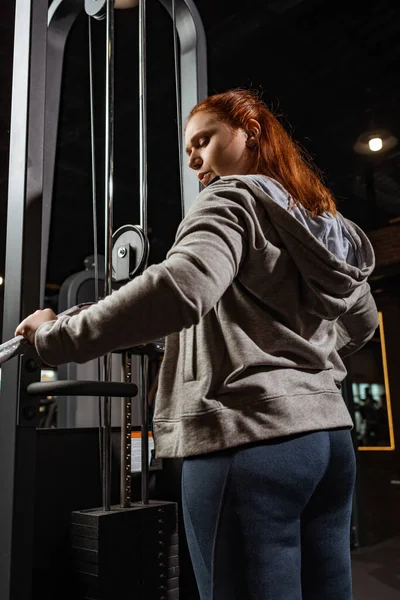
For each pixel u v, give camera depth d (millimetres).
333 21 3055
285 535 653
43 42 1157
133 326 586
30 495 974
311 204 795
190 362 719
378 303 6848
